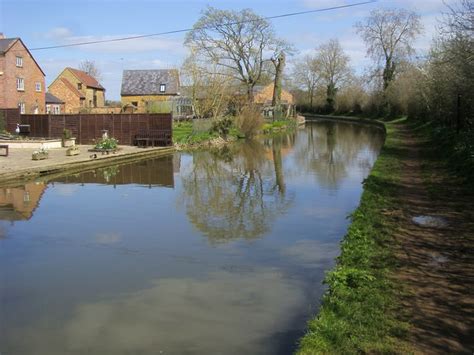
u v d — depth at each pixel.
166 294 6.59
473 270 6.27
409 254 6.97
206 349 5.05
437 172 14.63
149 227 10.38
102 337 5.38
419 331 4.63
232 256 8.28
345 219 10.79
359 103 73.06
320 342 4.45
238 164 21.98
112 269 7.69
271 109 53.72
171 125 28.42
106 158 21.59
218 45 50.62
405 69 53.38
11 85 40.03
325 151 27.17
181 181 17.06
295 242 9.06
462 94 18.38
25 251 8.70
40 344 5.24
